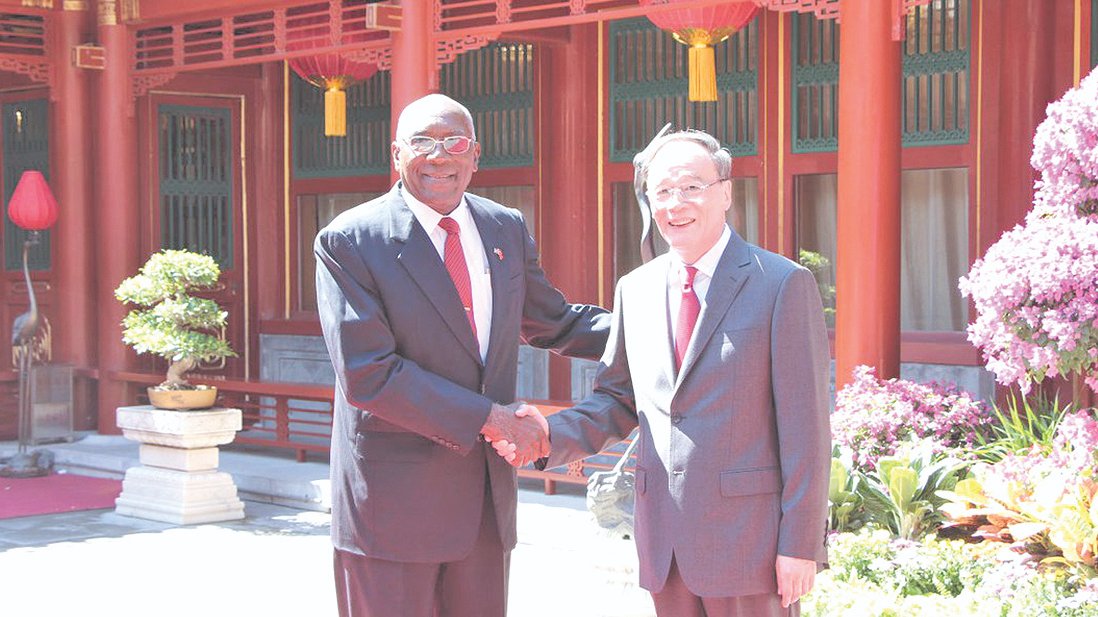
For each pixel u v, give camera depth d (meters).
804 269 3.47
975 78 8.91
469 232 3.79
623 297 3.73
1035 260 4.74
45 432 11.50
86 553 8.07
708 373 3.44
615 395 3.81
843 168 7.53
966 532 5.65
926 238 9.26
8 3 11.40
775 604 3.48
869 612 4.48
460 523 3.71
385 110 12.01
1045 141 5.04
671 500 3.49
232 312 12.68
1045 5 8.58
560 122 10.85
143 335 8.73
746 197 10.09
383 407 3.53
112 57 11.56
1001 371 4.89
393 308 3.61
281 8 10.24
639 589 5.12
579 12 8.59
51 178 12.16
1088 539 4.89
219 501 9.09
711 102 10.18
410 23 9.30
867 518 5.89
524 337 4.17
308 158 12.58
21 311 12.44
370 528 3.70
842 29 7.52
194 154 12.47
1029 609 4.53
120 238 11.68
